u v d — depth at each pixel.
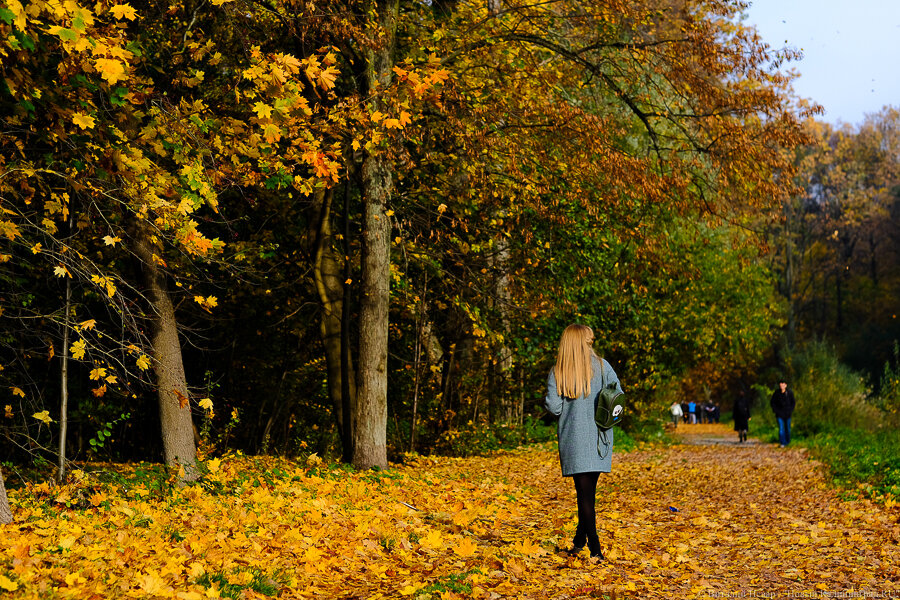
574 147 13.70
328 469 11.46
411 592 5.16
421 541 6.93
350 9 11.19
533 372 21.50
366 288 12.52
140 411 15.12
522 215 15.73
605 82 14.22
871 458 15.50
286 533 6.70
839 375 27.41
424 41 13.08
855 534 8.14
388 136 11.53
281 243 15.88
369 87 11.45
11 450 11.64
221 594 4.73
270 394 18.36
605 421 6.60
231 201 14.45
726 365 36.34
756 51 13.21
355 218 16.11
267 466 11.62
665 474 15.69
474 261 15.94
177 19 10.88
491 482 12.18
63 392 9.34
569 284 17.97
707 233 26.98
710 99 13.61
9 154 8.12
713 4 13.16
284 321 17.09
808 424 26.66
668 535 8.26
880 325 58.41
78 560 5.20
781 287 56.00
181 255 10.23
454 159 13.60
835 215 59.12
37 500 7.96
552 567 6.34
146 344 9.54
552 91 13.77
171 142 7.52
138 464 11.74
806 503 11.13
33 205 9.18
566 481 13.29
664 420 31.39
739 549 7.53
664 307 24.59
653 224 15.96
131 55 6.38
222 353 17.77
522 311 17.48
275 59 7.21
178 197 7.74
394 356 15.50
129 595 4.52
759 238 14.94
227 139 7.92
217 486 9.05
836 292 66.44
